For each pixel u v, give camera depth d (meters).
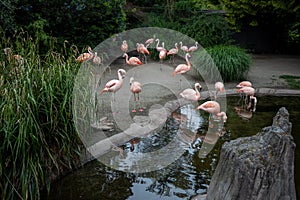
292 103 5.41
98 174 3.02
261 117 4.70
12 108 2.51
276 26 11.58
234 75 6.58
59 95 2.95
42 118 2.76
